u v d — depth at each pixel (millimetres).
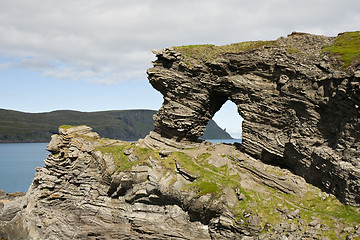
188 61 38312
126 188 36344
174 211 32781
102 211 37312
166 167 34562
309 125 30641
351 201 26375
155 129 42531
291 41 35344
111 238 35812
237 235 28219
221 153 36656
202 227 31188
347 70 27531
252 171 33188
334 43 32531
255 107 34906
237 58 36125
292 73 32094
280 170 32906
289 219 27188
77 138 41688
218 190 30547
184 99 38781
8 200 47719
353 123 26844
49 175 41156
